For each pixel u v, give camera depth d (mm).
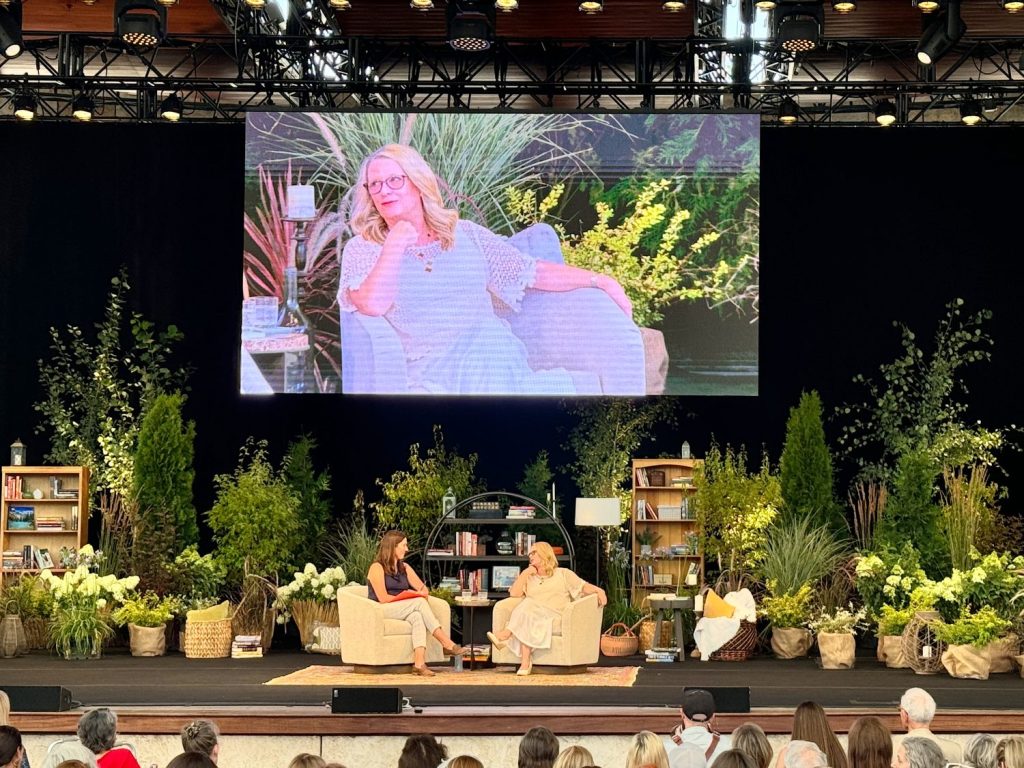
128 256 14844
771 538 13000
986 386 14531
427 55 13992
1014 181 14609
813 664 11844
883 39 13391
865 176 14742
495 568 12789
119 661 11711
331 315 13367
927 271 14656
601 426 14445
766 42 12992
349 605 10562
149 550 12984
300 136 13484
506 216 13383
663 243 13328
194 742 5434
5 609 12266
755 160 13312
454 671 10750
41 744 7922
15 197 14852
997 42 13328
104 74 14633
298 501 13531
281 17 13422
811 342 14719
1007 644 11227
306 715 8055
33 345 14766
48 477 13930
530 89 13648
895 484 13055
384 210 13398
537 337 13305
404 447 14836
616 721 8125
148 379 14422
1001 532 13312
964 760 5535
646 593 13719
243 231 13508
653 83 13352
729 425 14695
